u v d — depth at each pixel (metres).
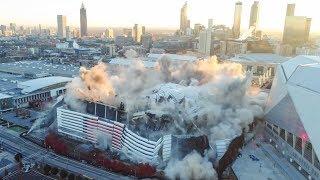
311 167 142.50
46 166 153.00
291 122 160.62
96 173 153.88
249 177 148.12
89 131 178.38
